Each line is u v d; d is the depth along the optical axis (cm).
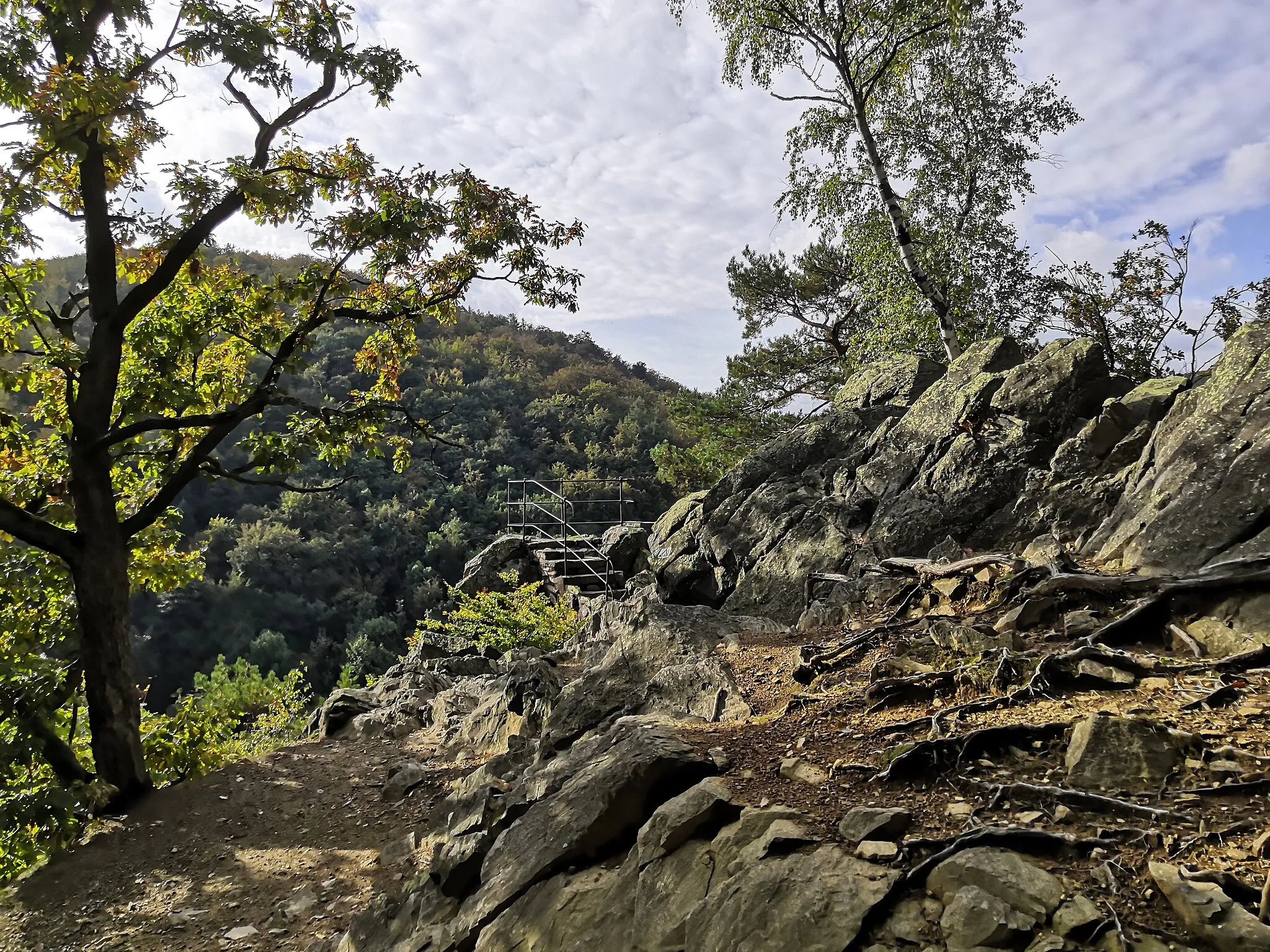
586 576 1706
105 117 709
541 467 7681
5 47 670
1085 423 798
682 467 2317
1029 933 235
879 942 252
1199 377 764
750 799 359
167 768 869
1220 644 400
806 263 2281
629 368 14950
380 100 960
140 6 758
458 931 386
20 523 759
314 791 776
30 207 781
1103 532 613
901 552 821
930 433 935
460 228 1002
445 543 6275
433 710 996
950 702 421
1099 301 1220
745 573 983
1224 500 507
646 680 651
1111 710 358
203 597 5069
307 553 5781
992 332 1495
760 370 2280
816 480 1064
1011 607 526
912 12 1293
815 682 516
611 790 391
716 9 1402
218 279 1002
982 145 1526
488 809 502
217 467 892
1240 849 252
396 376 1095
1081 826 283
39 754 800
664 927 309
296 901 550
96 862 655
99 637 786
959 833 292
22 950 530
